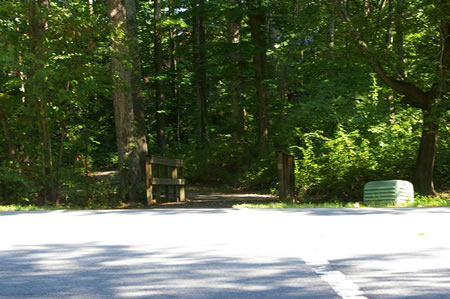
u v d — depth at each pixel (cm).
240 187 2741
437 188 2020
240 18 2652
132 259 516
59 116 1560
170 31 4222
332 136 2298
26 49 1447
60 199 1731
